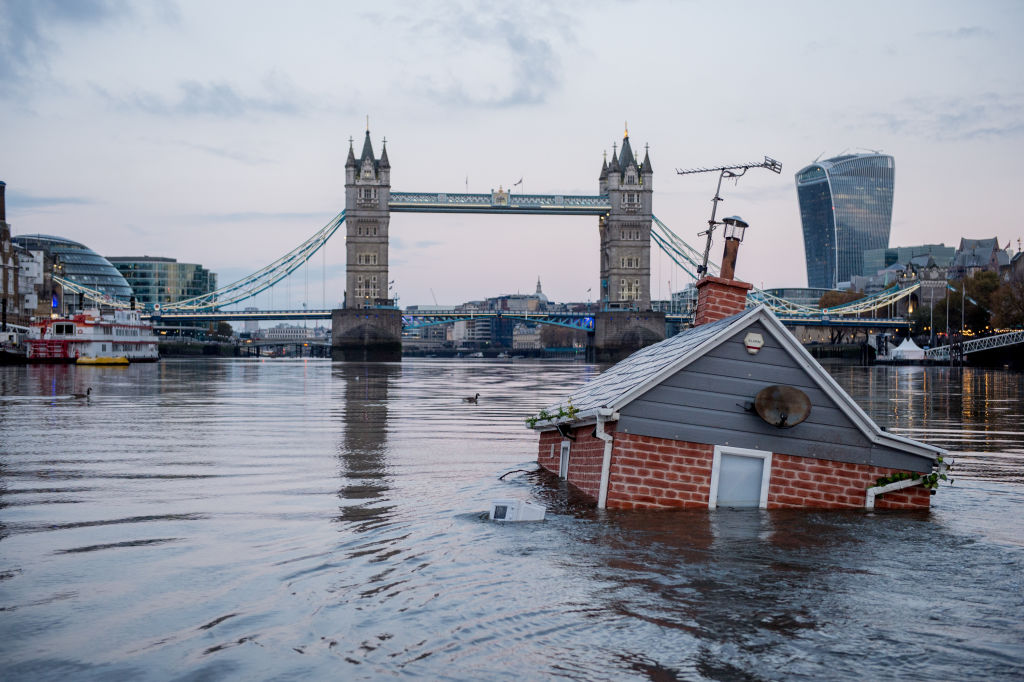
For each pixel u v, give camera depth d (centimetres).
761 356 2005
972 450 3347
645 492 1994
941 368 17600
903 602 1341
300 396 7231
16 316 17362
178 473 2684
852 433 2011
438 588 1405
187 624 1257
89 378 10406
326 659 1127
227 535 1794
